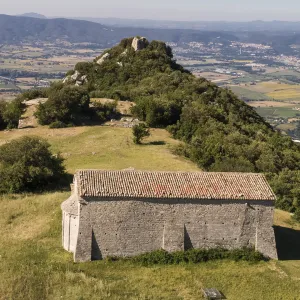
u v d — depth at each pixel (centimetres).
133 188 3497
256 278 3353
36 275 3186
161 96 9212
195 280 3275
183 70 12350
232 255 3581
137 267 3422
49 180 5309
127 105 9194
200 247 3591
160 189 3522
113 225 3469
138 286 3159
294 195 5719
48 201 4525
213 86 11106
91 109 8656
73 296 2925
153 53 11975
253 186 3684
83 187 3441
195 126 7769
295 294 3177
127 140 7281
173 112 8438
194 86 10312
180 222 3531
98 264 3412
